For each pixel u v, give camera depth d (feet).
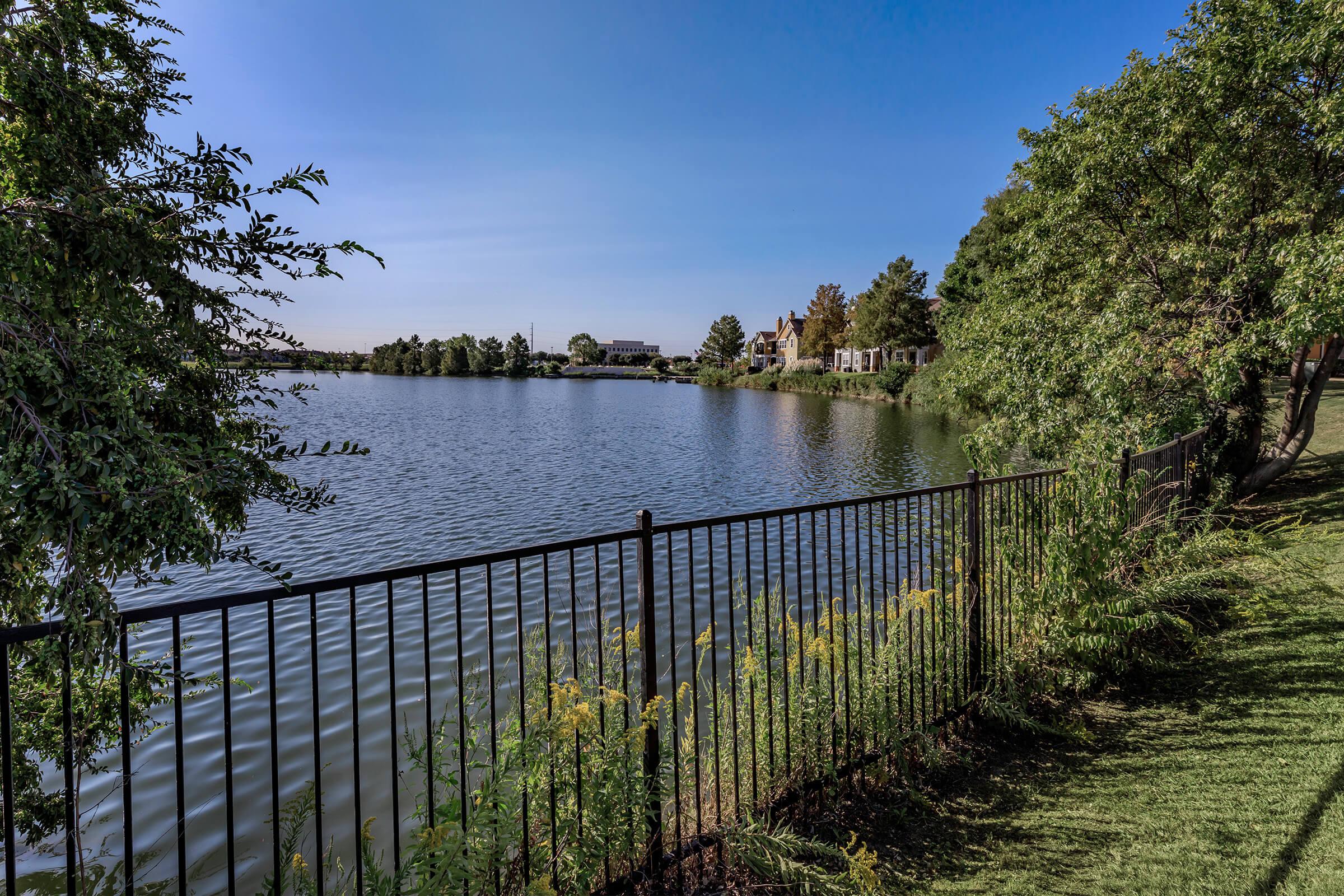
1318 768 9.67
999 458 15.16
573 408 159.63
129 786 5.52
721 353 356.59
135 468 5.13
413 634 25.26
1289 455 32.30
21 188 7.70
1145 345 30.01
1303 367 32.17
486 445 88.43
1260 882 7.72
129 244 6.48
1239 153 29.71
